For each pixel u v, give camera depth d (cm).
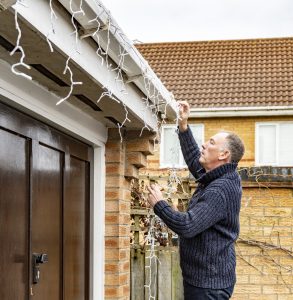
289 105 1716
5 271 365
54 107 423
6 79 351
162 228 714
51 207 442
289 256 721
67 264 473
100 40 355
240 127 1783
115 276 543
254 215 730
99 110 474
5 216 366
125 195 571
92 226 537
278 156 1773
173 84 1880
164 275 703
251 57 2000
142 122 517
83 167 522
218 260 368
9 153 375
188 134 450
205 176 374
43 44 308
